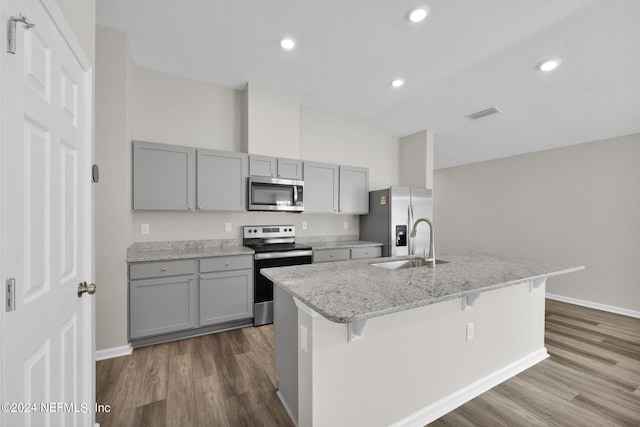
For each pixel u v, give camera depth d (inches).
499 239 185.0
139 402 69.0
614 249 138.3
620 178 136.9
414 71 113.9
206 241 126.7
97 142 89.2
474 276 64.4
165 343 100.5
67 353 44.8
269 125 131.0
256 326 116.0
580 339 108.6
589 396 73.9
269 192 125.6
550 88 111.6
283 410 66.5
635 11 75.7
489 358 78.7
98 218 89.3
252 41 97.2
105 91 90.4
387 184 179.9
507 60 101.8
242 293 112.6
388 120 165.5
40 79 36.2
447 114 145.6
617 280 137.4
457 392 71.3
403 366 62.0
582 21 81.5
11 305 30.0
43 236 37.4
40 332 36.3
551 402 71.6
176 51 103.8
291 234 145.7
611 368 87.7
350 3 78.9
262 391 73.5
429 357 66.2
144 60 109.9
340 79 122.1
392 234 147.8
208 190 115.0
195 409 66.7
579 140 146.8
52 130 39.7
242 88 132.6
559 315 134.5
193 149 112.3
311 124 154.5
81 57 49.2
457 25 86.4
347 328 54.5
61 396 42.4
